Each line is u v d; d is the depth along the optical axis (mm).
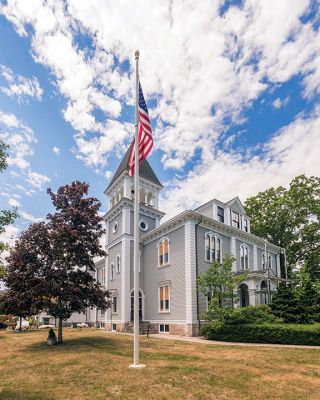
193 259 23719
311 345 16406
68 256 18188
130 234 29516
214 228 26953
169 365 11211
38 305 16906
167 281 25703
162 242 27500
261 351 14484
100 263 38969
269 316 20594
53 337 17734
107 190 35281
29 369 11148
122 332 26484
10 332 32312
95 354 13688
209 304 20203
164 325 25328
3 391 8281
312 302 21250
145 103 13906
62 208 19625
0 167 10555
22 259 17078
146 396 7621
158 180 34719
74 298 17109
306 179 40906
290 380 9141
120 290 28562
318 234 39469
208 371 10211
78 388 8383
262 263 33406
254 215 44750
